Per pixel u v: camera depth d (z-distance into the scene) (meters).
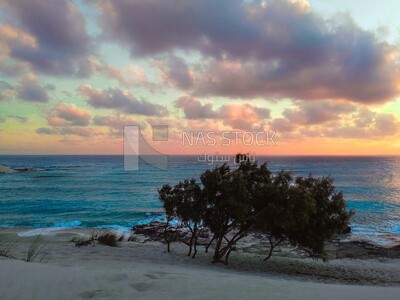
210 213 13.21
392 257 17.17
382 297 5.88
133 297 5.10
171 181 73.50
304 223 12.66
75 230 23.55
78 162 169.62
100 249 14.09
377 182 76.94
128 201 44.69
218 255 13.48
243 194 12.30
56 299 4.86
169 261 12.51
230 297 5.36
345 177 91.19
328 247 19.34
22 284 5.38
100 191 56.81
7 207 38.84
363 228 26.22
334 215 13.45
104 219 30.55
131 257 12.60
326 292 6.15
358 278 12.38
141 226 24.95
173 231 21.66
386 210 37.34
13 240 17.20
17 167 123.31
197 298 5.21
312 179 14.16
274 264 14.10
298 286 6.66
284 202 12.44
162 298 5.12
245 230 13.44
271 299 5.38
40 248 13.43
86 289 5.36
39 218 31.12
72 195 51.28
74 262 10.02
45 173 96.62
